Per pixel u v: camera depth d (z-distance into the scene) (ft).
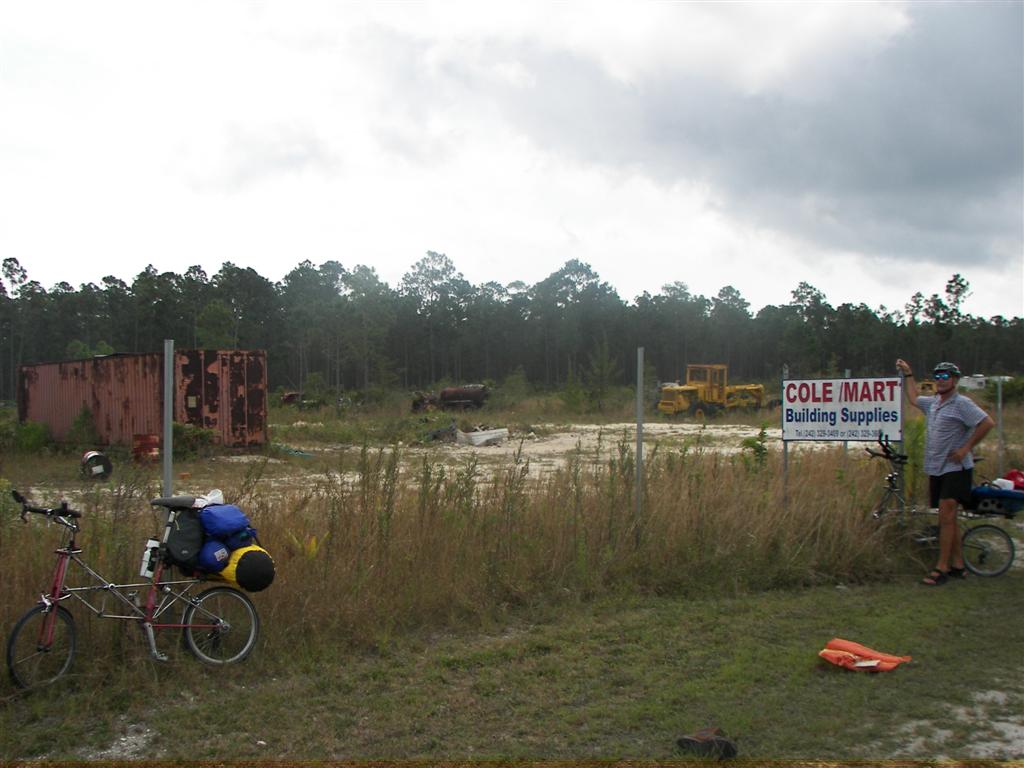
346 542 23.09
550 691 16.92
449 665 18.44
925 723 15.35
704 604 23.32
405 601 21.26
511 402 154.40
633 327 279.28
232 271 239.71
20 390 87.45
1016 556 29.78
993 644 19.88
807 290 277.44
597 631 20.83
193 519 17.90
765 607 23.04
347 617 19.93
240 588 18.06
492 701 16.43
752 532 26.96
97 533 19.92
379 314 201.26
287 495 26.84
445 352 299.58
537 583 23.76
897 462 29.81
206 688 17.02
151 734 14.96
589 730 15.10
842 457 36.76
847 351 228.63
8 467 59.62
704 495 28.53
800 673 17.85
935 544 28.27
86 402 77.25
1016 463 47.50
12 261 231.50
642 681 17.46
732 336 282.56
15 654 16.22
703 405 132.87
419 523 24.79
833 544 26.94
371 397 167.73
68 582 18.54
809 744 14.47
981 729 15.10
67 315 222.69
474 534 25.16
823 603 23.56
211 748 14.38
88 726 15.21
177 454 64.64
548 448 80.18
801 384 31.09
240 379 72.79
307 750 14.32
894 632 20.67
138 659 17.16
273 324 245.04
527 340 296.92
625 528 26.40
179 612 18.24
